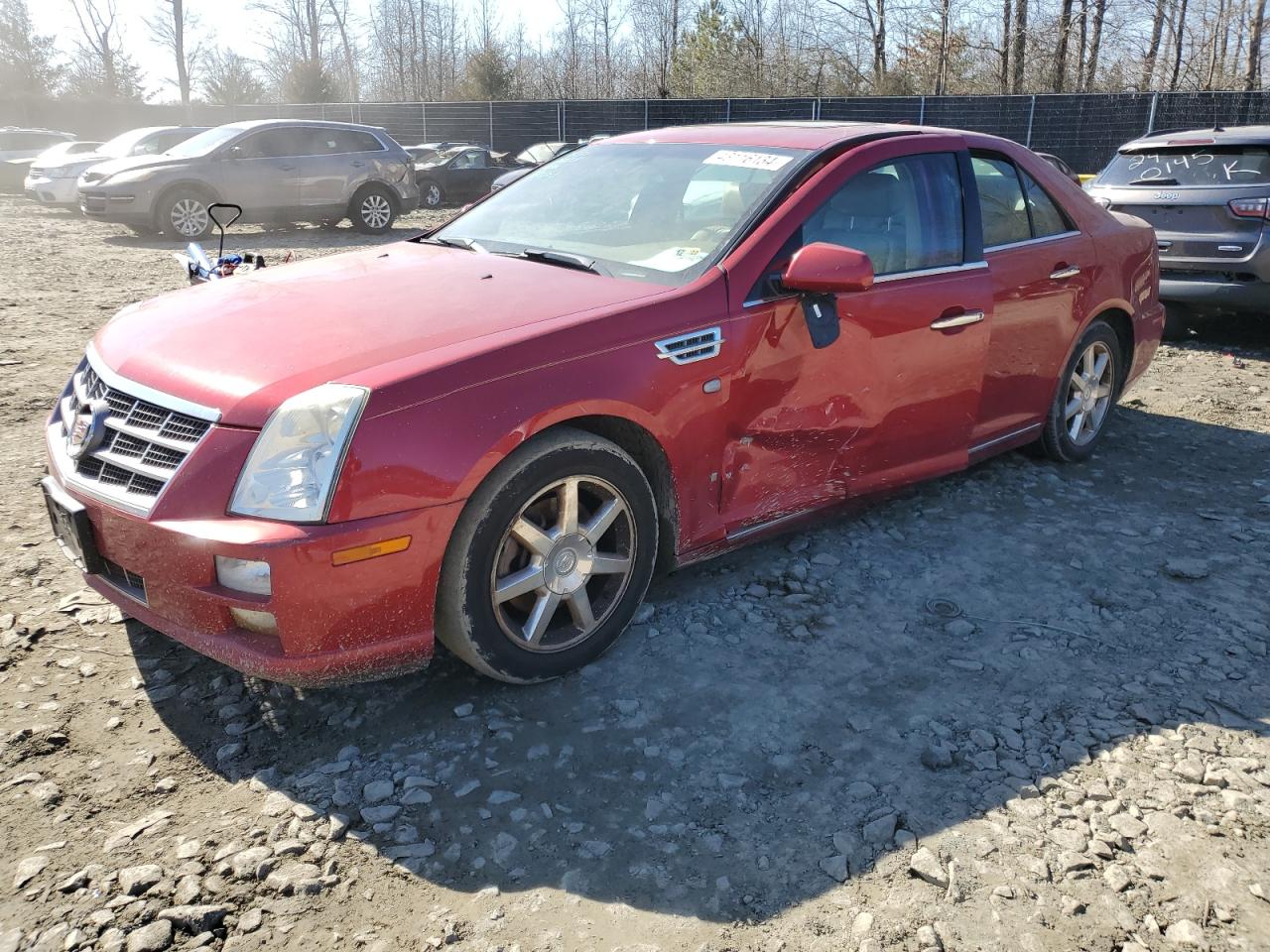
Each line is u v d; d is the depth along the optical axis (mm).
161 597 2568
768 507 3525
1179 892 2264
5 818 2396
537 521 2902
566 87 50906
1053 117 26016
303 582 2424
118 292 9695
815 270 3154
